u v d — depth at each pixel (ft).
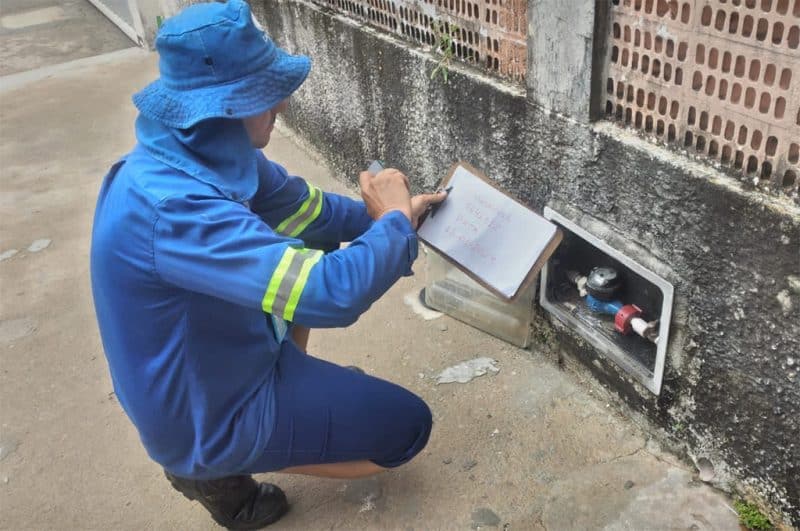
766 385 5.41
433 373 7.97
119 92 17.44
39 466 7.39
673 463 6.56
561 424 7.14
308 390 5.63
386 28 9.12
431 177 9.01
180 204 4.45
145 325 4.89
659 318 6.59
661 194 5.65
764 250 4.99
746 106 4.86
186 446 5.43
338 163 11.91
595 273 6.89
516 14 6.66
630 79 5.74
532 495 6.48
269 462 5.61
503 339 8.32
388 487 6.72
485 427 7.22
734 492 6.12
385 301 9.24
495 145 7.48
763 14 4.52
